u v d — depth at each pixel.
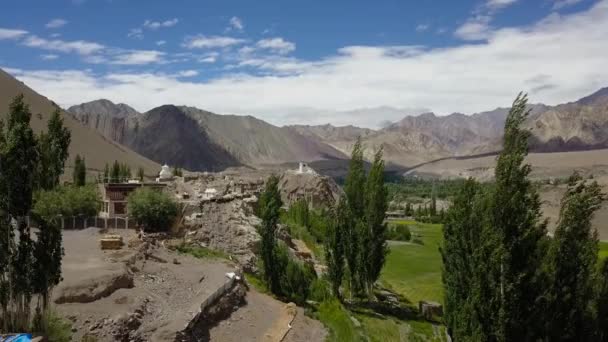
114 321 28.09
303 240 71.06
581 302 28.09
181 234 49.47
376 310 50.00
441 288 62.88
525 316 26.69
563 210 28.33
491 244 26.34
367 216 51.50
